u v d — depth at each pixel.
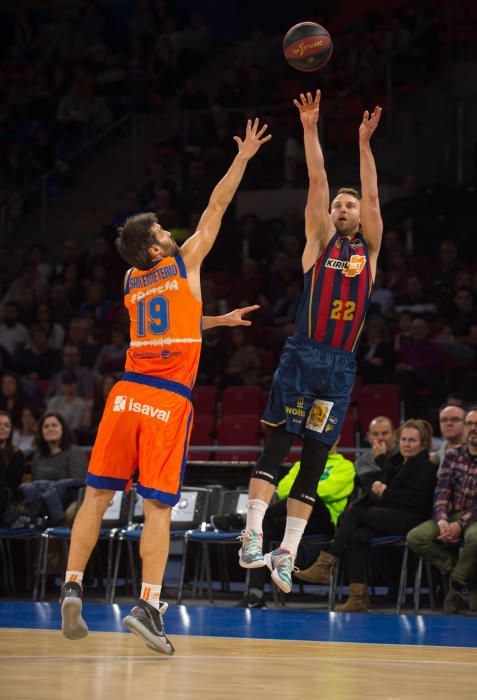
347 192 10.03
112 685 7.31
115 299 28.91
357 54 33.09
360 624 12.52
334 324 9.84
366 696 6.97
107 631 11.29
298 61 9.88
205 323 9.84
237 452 21.09
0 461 16.91
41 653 9.18
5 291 31.44
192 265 9.38
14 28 41.41
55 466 17.44
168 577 19.41
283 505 15.38
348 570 15.05
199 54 36.84
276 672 8.14
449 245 26.48
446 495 15.03
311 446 9.96
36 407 21.83
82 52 38.09
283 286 26.91
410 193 29.56
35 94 37.38
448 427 15.80
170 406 9.17
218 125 32.34
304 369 9.84
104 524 16.33
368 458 16.84
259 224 29.47
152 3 39.12
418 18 33.62
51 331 26.98
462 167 33.25
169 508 9.23
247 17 38.34
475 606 14.49
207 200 30.92
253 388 22.14
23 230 34.12
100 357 25.03
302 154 31.19
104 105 35.75
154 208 30.92
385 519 14.99
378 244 10.05
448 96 33.09
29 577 17.50
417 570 14.95
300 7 37.78
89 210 34.06
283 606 15.78
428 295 25.22
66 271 29.64
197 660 8.84
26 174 34.94
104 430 9.28
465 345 23.02
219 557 17.44
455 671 8.32
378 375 22.22
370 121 10.13
